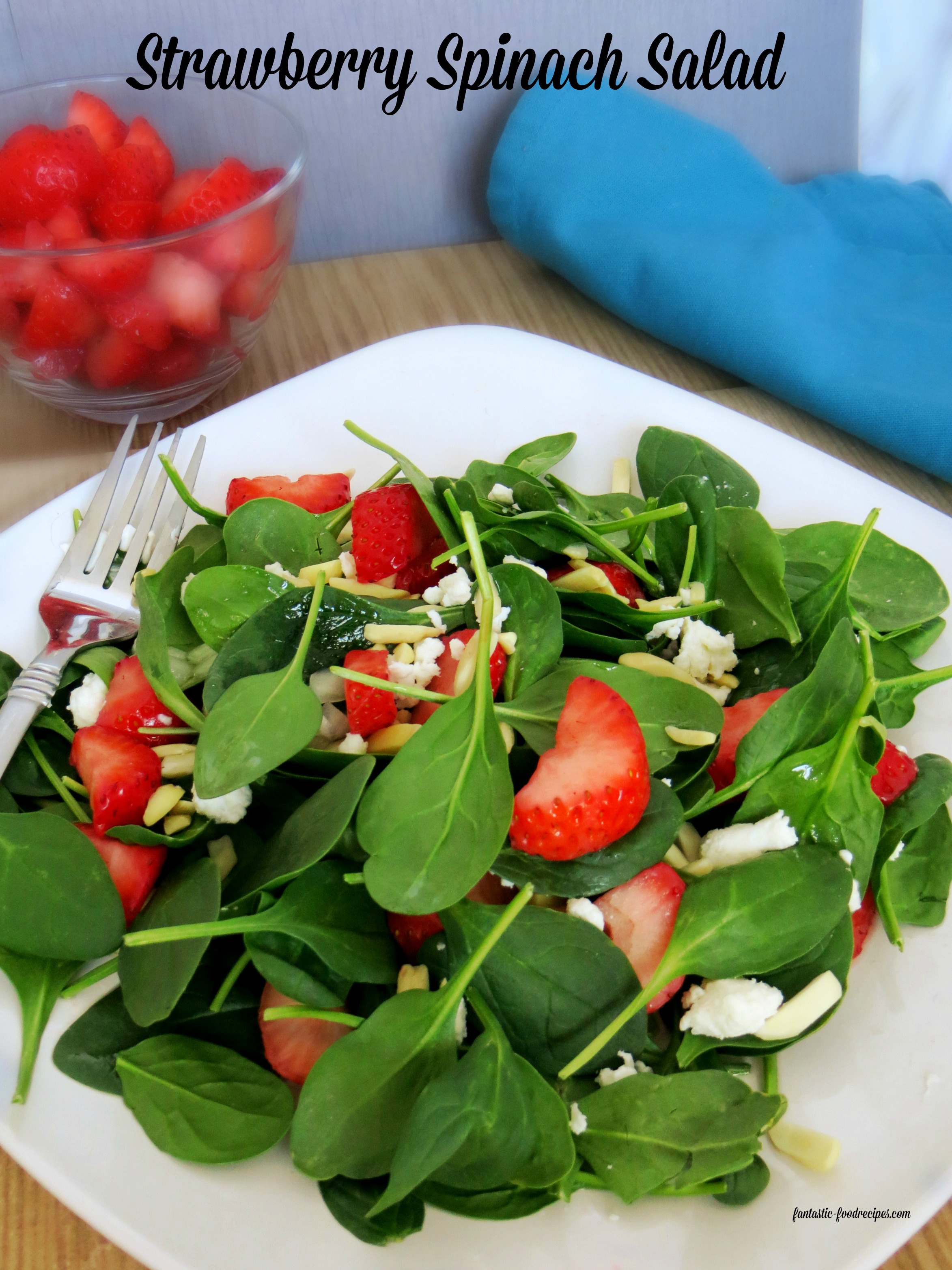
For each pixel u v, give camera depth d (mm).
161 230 931
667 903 528
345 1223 438
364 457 852
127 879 543
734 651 656
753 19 1377
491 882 541
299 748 519
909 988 523
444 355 874
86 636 671
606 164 1168
